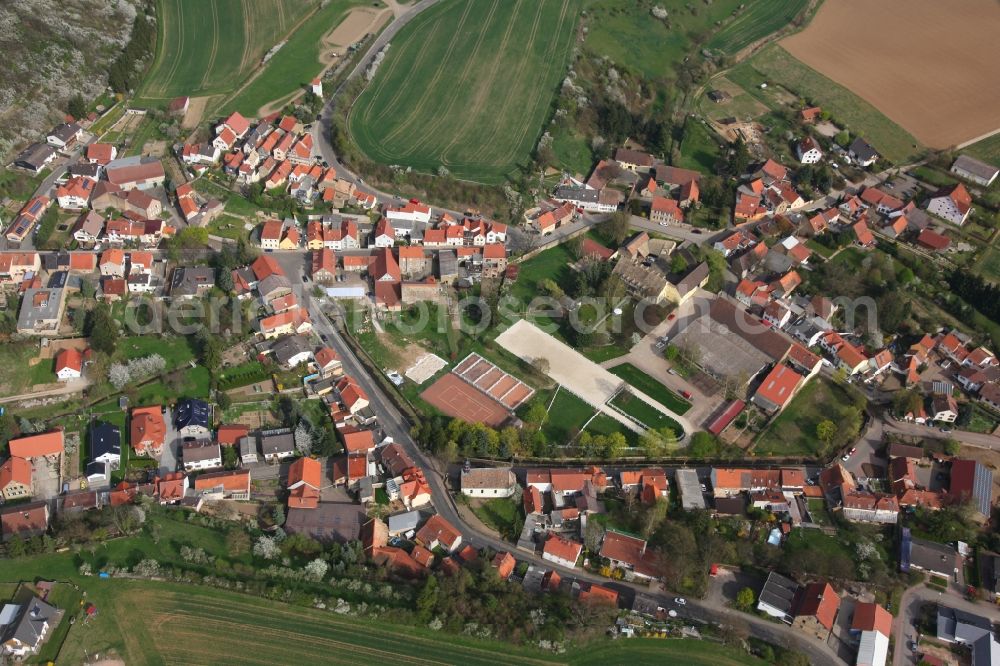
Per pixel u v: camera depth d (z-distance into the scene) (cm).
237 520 18812
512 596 17425
